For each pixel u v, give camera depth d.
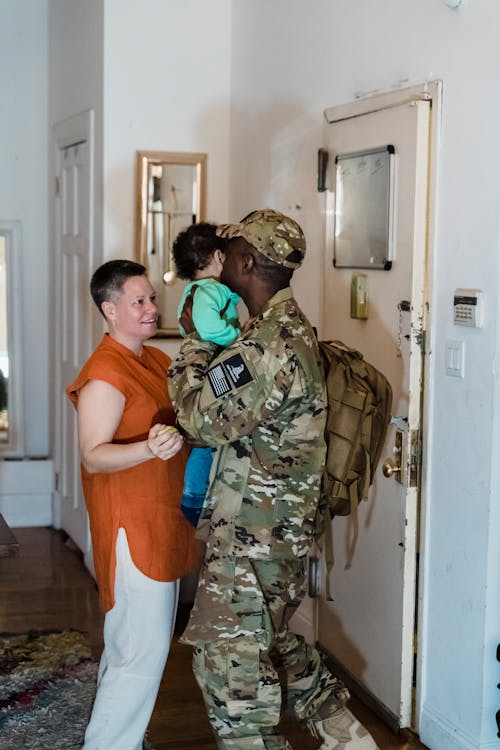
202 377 2.45
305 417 2.47
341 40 3.56
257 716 2.50
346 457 2.58
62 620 4.27
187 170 4.66
